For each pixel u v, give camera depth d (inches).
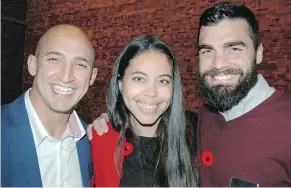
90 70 62.1
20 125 58.4
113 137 67.1
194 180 65.5
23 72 295.3
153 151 66.9
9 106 60.5
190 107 197.3
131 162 65.2
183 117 67.7
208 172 64.6
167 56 64.1
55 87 59.0
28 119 59.5
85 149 66.6
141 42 63.7
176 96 66.9
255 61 64.3
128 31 227.6
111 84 69.1
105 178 64.1
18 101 61.2
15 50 289.0
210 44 64.1
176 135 66.7
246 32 63.1
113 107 69.2
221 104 63.7
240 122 62.4
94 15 246.4
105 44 240.1
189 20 199.0
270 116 60.7
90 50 61.6
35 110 60.8
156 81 63.2
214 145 65.0
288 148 58.2
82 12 254.1
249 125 61.5
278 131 59.4
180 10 202.7
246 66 62.6
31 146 58.1
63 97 59.2
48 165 60.8
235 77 62.7
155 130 68.1
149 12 217.0
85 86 61.7
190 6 198.7
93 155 66.6
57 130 62.8
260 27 173.0
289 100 61.7
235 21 63.1
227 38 62.5
